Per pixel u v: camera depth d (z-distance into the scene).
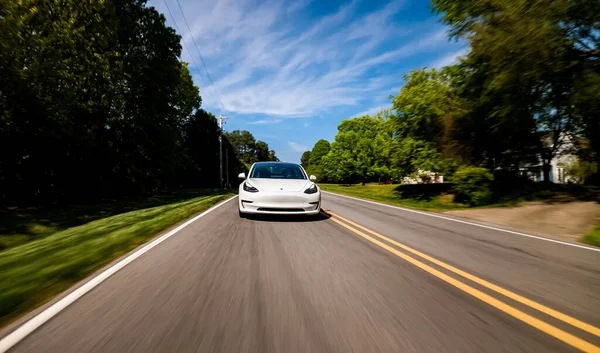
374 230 6.41
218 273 3.54
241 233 5.87
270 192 6.85
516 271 3.79
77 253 4.45
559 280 3.47
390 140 22.06
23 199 16.59
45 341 2.10
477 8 11.77
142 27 21.52
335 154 51.78
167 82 23.11
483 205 14.20
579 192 13.22
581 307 2.75
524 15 10.66
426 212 10.20
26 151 14.50
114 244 4.93
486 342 2.13
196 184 49.66
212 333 2.21
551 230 7.34
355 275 3.50
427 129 18.39
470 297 2.92
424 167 18.58
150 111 22.56
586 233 6.70
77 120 16.64
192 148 48.34
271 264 3.90
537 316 2.55
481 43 11.76
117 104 19.41
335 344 2.08
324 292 2.99
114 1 18.69
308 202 6.94
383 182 48.03
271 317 2.46
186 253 4.43
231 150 68.06
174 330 2.25
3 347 2.02
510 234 6.30
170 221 7.09
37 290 3.04
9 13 11.05
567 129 14.32
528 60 10.79
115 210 14.51
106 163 21.17
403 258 4.26
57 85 14.03
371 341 2.12
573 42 10.84
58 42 13.90
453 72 16.33
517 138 15.76
